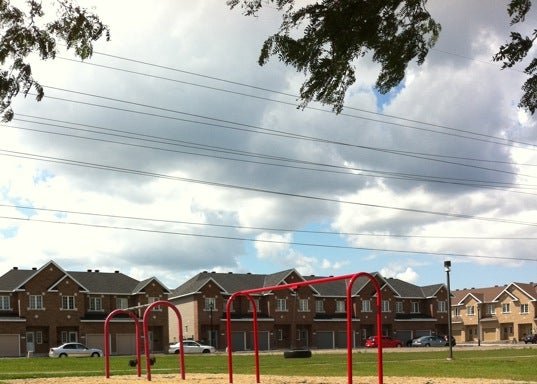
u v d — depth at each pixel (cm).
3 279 6756
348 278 1382
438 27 684
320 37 676
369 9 652
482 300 9862
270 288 1631
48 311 6762
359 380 1636
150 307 1889
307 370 2694
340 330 8275
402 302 8969
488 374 2250
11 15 871
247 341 7688
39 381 1927
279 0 674
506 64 665
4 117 917
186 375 2125
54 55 912
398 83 713
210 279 7656
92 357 5575
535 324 9031
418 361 3488
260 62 701
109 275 7512
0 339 6475
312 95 721
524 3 641
